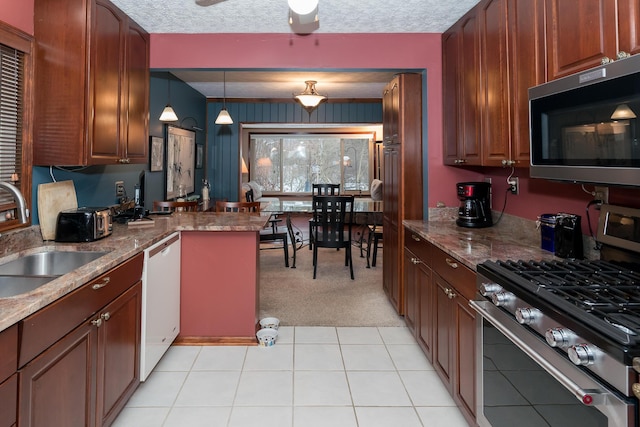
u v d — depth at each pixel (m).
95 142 2.13
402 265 3.16
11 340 1.08
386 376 2.34
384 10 2.52
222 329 2.79
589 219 1.83
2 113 1.83
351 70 3.03
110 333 1.70
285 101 6.55
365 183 9.63
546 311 1.16
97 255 2.00
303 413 1.97
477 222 2.65
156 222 2.89
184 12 2.55
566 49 1.54
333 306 3.55
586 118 1.33
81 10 2.04
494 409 1.49
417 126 3.09
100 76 2.19
